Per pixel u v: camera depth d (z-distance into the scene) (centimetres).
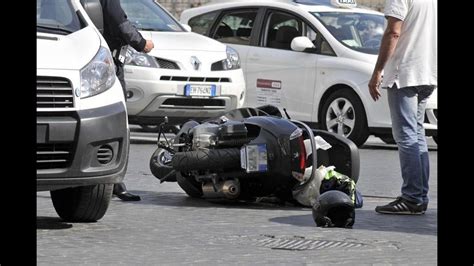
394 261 2059
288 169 2764
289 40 4862
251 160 2773
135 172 3603
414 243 2283
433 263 2052
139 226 2475
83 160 2319
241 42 5000
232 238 2320
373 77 2745
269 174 2786
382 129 4544
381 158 4303
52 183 2300
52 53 2342
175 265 1989
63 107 2309
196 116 4441
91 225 2473
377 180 3556
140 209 2777
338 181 2794
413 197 2741
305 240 2300
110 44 2953
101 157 2367
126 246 2194
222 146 2822
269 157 2773
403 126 2738
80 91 2331
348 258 2083
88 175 2327
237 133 2794
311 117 4744
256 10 5000
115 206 2822
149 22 4609
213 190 2856
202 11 5206
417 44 2719
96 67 2378
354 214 2506
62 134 2291
